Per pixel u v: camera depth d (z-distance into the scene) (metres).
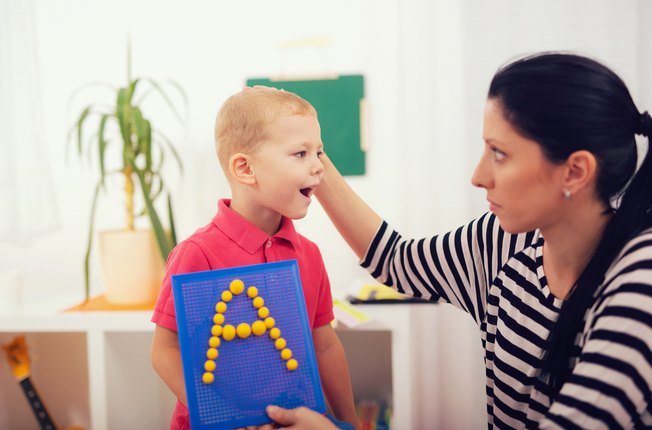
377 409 1.58
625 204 0.53
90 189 1.70
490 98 0.55
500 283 0.67
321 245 1.68
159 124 1.68
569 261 0.58
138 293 1.38
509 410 0.64
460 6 1.62
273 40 1.67
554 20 1.55
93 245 1.70
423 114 1.63
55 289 1.72
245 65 1.68
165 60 1.68
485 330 0.73
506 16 1.57
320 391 0.61
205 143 1.68
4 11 1.60
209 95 1.68
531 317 0.61
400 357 1.33
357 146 1.65
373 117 1.65
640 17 1.53
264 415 0.58
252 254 0.75
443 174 1.64
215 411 0.58
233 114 0.73
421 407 1.65
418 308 1.64
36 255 1.72
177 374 0.67
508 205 0.55
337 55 1.66
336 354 0.84
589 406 0.46
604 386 0.45
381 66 1.64
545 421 0.48
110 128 1.69
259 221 0.77
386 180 1.65
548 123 0.50
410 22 1.62
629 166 0.53
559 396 0.48
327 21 1.66
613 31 1.53
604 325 0.47
